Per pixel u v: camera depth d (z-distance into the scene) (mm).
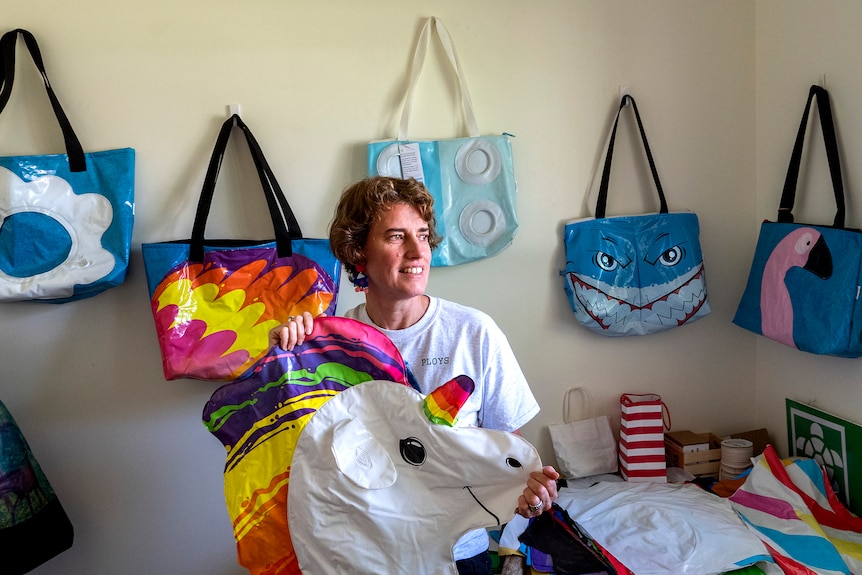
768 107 2080
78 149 1818
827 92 1853
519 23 1988
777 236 1948
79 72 1851
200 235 1826
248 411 1220
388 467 1192
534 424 2133
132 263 1918
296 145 1938
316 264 1862
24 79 1832
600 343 2137
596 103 2047
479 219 1981
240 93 1906
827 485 1869
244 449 1211
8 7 1815
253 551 1197
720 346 2205
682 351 2186
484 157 1962
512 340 2088
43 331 1909
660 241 2031
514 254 2059
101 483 1971
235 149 1917
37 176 1800
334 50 1925
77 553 1984
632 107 2062
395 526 1178
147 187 1905
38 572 1976
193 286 1825
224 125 1863
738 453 2037
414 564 1178
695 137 2107
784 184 2002
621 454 2096
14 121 1839
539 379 2117
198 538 2012
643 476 2039
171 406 1967
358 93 1944
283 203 1883
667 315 2037
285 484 1197
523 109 2020
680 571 1627
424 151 1948
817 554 1655
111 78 1862
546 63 2012
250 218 1944
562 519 1864
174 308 1793
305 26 1909
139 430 1967
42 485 1830
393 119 1964
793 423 2066
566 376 2129
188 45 1878
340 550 1176
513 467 1157
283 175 1942
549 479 1120
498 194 1976
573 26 2012
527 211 2053
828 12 1835
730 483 1987
